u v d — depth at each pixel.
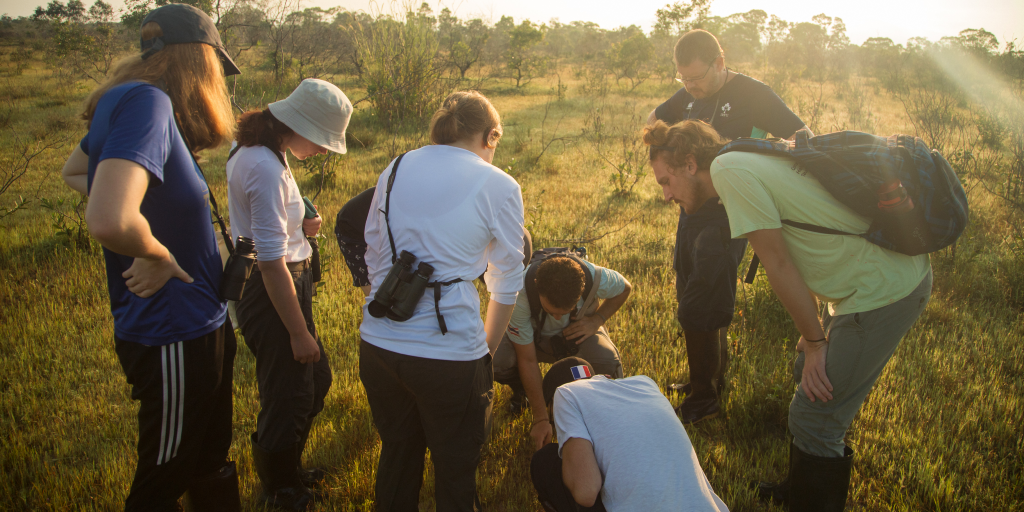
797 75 30.27
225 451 1.94
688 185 2.19
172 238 1.53
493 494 2.52
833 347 2.01
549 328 2.79
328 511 2.38
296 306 2.11
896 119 14.40
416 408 1.96
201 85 1.58
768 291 4.16
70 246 5.31
